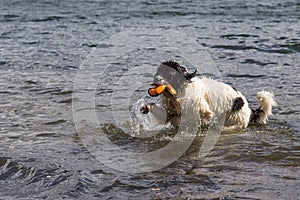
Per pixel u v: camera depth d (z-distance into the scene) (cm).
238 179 607
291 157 683
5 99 1015
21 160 671
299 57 1434
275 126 848
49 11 2656
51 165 655
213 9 2634
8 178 619
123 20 2298
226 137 795
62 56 1508
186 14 2466
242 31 1894
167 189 578
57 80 1196
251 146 740
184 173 632
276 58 1429
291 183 589
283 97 1029
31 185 595
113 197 558
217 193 563
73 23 2230
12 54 1534
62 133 802
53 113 915
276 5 2727
